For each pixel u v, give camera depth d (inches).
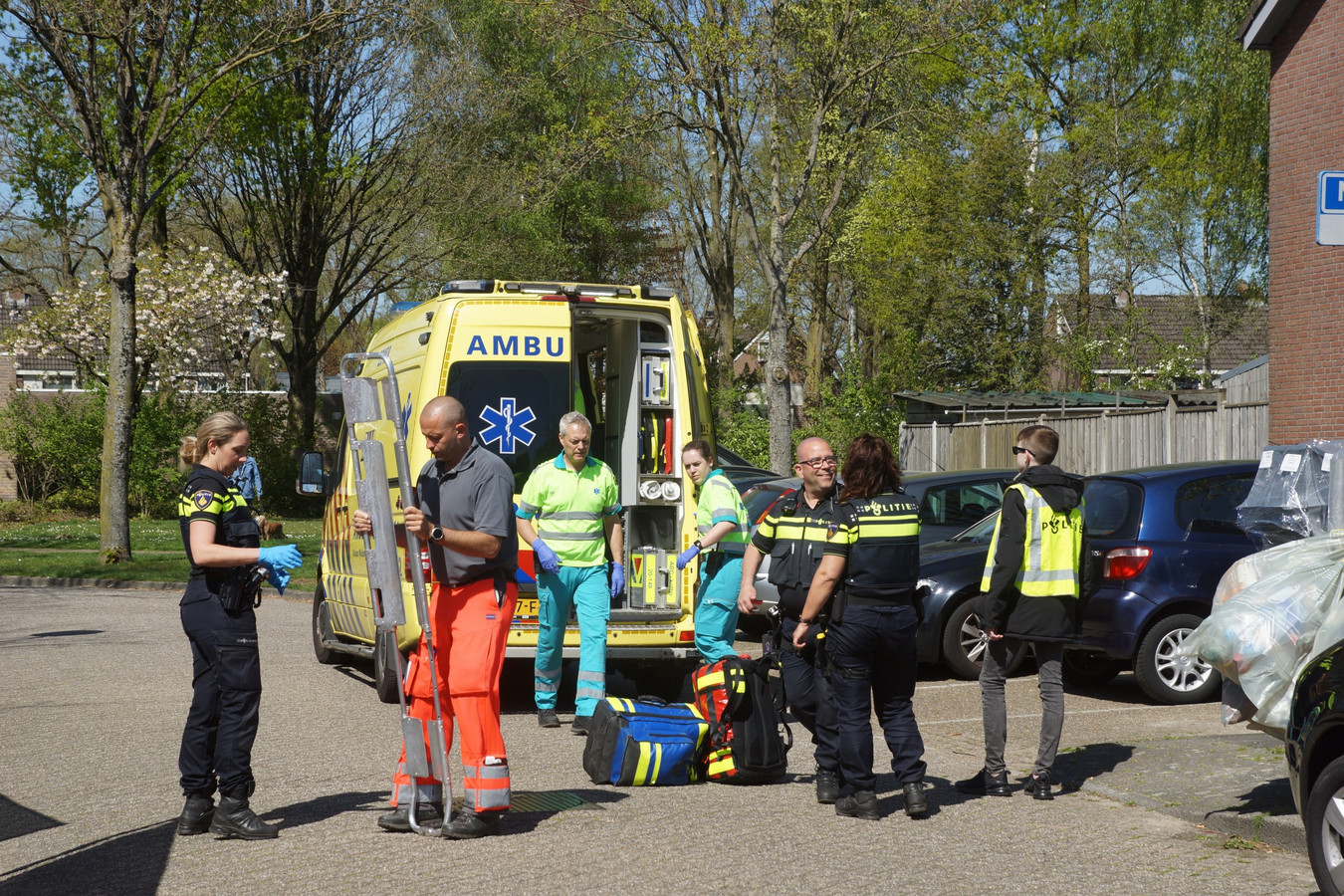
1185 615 358.0
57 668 428.1
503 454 343.3
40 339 1290.6
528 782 263.6
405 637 224.5
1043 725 252.7
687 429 358.0
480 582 220.5
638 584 358.6
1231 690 231.8
